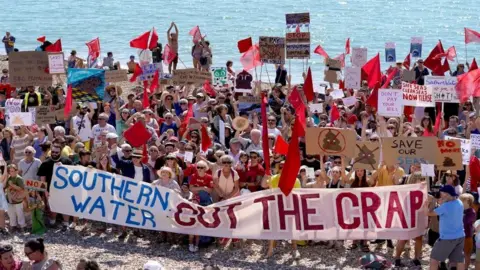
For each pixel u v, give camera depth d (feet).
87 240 59.98
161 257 57.06
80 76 76.43
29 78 76.95
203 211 57.82
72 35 206.80
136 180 59.47
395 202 55.93
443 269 53.01
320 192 56.70
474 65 88.33
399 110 68.64
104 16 246.88
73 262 55.67
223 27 223.10
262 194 57.16
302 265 55.88
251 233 57.21
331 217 56.65
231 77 108.27
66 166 60.39
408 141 56.34
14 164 63.41
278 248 58.90
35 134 70.95
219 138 74.18
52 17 245.65
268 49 86.94
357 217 56.34
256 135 67.67
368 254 55.93
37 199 60.85
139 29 217.56
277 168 60.34
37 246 42.78
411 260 56.59
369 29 221.66
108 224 62.69
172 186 59.31
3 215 60.64
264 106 58.54
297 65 153.07
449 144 56.29
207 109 81.25
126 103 90.02
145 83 90.89
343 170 59.00
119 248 58.54
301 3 289.12
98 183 59.98
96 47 117.19
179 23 230.68
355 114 82.48
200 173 59.52
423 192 55.62
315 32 214.28
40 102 85.10
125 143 65.41
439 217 52.08
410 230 55.57
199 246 58.80
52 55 77.87
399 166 60.70
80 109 76.69
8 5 281.74
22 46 191.52
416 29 222.69
